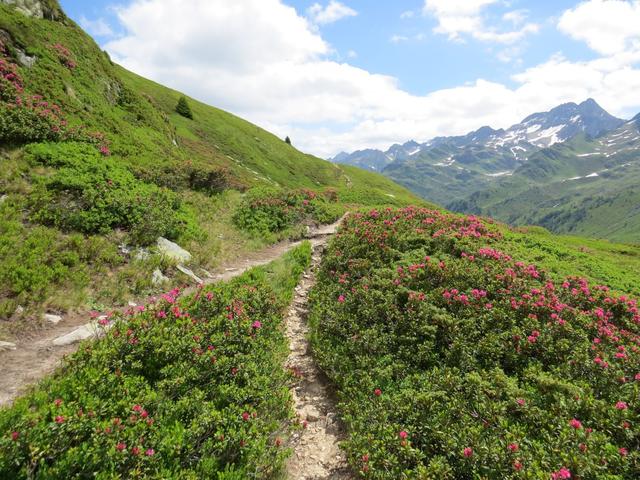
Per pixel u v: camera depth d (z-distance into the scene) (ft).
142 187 28.12
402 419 13.52
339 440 13.92
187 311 16.66
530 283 20.65
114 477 9.84
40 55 40.45
